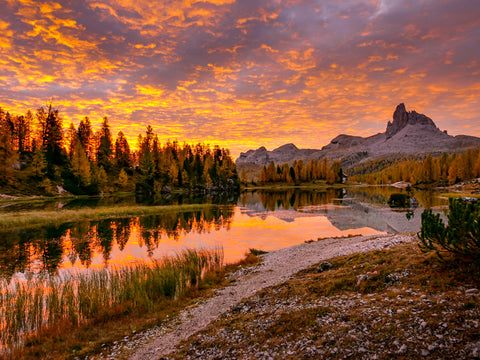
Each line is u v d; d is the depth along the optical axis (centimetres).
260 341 789
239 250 2519
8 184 7431
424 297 776
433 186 14362
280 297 1128
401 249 1288
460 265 877
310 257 1830
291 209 5722
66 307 1268
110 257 2339
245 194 12244
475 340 527
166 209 5569
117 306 1259
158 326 1097
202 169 15775
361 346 627
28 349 966
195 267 1755
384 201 7025
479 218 816
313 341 705
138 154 14712
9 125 9525
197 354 803
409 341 590
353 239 2305
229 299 1298
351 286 1051
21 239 3038
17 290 1466
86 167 9431
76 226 3819
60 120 10325
